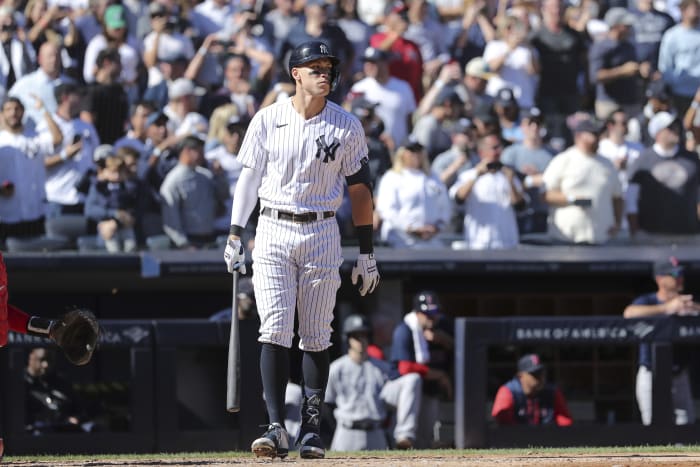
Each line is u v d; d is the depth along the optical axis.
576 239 46.28
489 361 46.91
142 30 50.72
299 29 51.50
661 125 51.06
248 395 34.03
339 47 50.88
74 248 44.03
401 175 45.47
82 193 44.31
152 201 44.62
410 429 35.94
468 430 34.56
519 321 34.91
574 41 52.44
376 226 45.72
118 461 20.72
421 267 44.66
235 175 45.38
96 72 46.59
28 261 43.09
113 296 48.06
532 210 46.84
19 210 43.66
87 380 43.91
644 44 52.84
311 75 19.11
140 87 49.84
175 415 34.06
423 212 45.22
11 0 49.38
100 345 33.78
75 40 49.69
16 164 43.56
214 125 46.88
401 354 37.59
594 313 49.44
